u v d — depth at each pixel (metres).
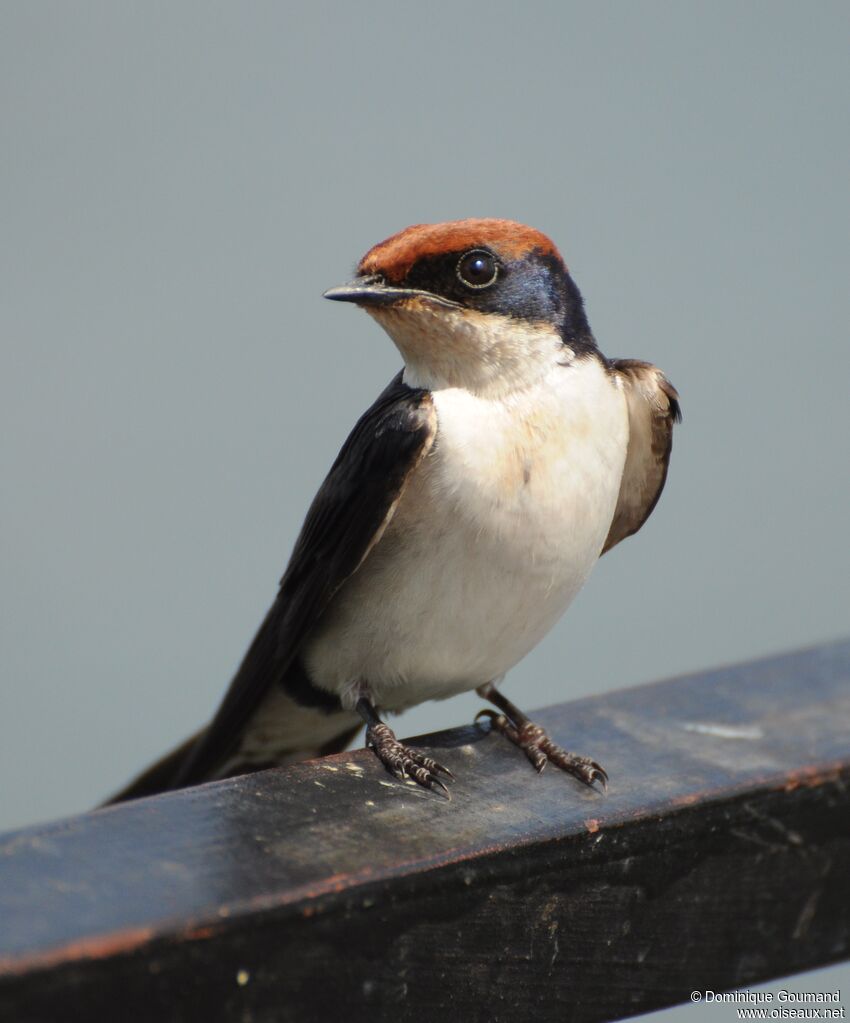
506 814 2.14
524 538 2.17
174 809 2.13
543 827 2.14
